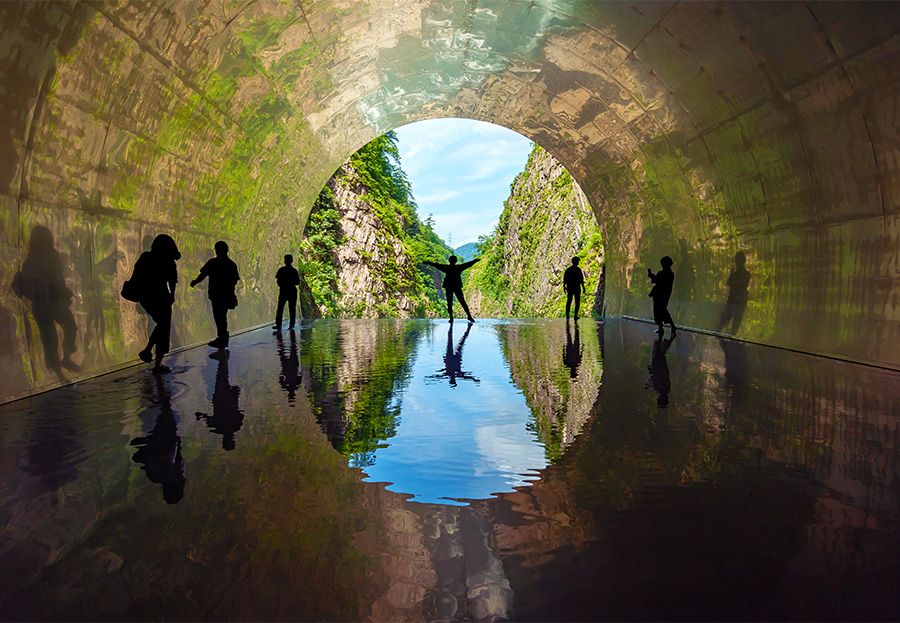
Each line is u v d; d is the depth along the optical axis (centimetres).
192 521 344
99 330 888
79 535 327
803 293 1116
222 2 901
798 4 830
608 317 2336
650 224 1953
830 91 922
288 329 1767
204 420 586
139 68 854
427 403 666
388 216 4284
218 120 1200
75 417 596
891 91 818
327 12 1120
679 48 1132
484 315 8038
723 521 342
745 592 267
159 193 1095
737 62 1055
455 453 474
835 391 711
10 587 274
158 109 966
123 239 986
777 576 281
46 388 735
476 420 584
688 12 1004
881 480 407
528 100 1836
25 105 673
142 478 416
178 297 1237
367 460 457
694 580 277
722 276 1481
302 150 1844
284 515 352
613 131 1741
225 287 1203
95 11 701
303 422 578
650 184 1802
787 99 1023
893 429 538
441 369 921
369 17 1207
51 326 767
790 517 347
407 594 265
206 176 1286
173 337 1159
